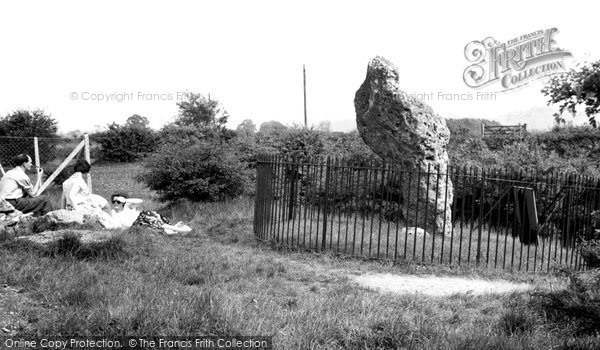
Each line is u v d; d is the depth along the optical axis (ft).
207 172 48.19
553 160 49.49
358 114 43.01
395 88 39.11
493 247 33.09
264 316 16.81
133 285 19.39
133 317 15.51
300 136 58.08
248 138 68.03
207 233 36.76
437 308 19.63
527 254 29.07
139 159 96.94
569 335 16.06
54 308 16.67
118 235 28.60
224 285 21.43
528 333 16.16
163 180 47.96
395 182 41.29
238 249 31.04
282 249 30.96
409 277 26.00
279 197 34.14
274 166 33.22
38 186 45.78
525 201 29.78
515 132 66.08
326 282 23.98
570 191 30.53
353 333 15.79
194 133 84.07
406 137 38.52
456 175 30.07
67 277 19.70
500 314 18.92
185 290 19.07
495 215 44.60
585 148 59.06
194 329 15.30
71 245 24.89
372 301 19.38
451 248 28.04
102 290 18.02
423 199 37.93
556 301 16.71
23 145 66.39
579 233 30.45
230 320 15.83
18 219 32.37
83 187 36.45
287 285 22.66
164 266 23.61
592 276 17.20
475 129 91.40
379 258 28.53
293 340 15.02
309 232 32.96
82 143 48.73
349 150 57.88
